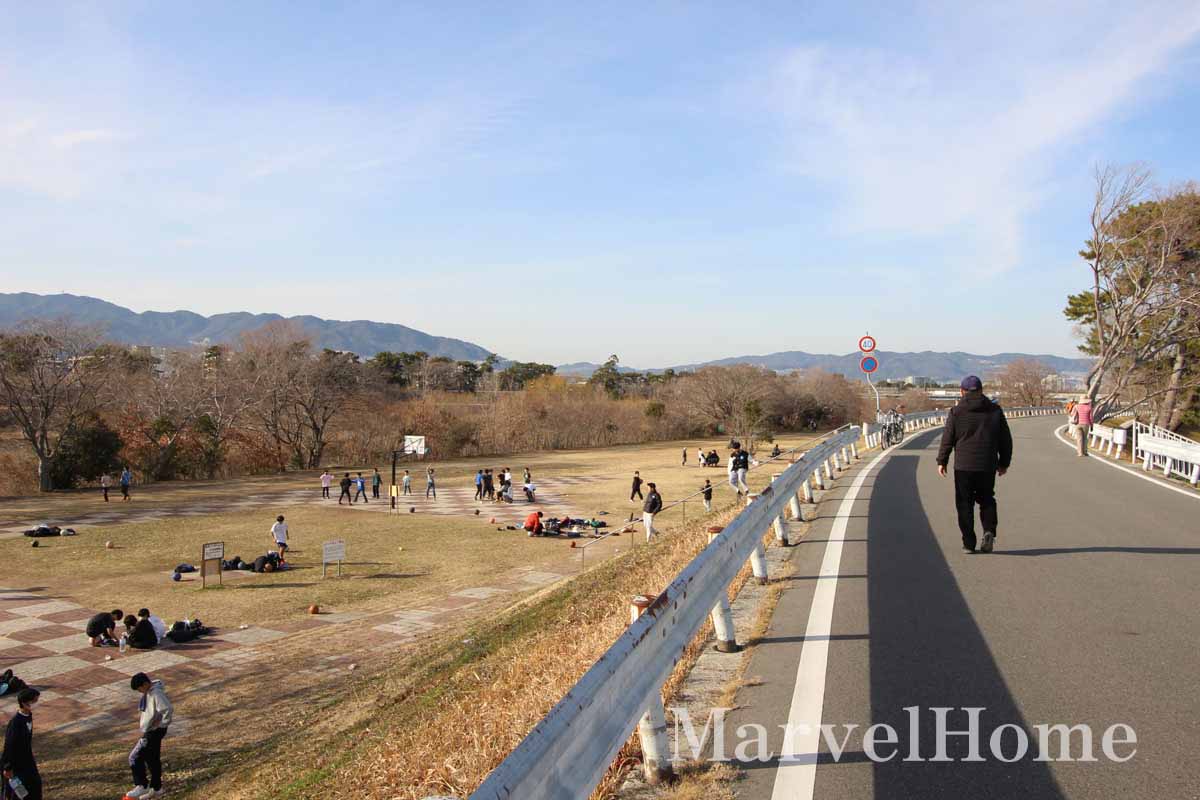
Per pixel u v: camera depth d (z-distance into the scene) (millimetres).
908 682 4496
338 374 57719
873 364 23312
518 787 2074
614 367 119000
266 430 56469
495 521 29781
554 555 23391
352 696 11055
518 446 68438
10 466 41969
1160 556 7855
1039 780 3354
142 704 8797
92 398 43094
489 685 7168
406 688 10438
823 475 14805
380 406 63562
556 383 96250
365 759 6773
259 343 56062
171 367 52500
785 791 3299
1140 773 3398
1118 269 33406
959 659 4859
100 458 42094
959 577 6992
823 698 4293
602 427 76062
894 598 6301
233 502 36250
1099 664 4750
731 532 5527
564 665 5898
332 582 20031
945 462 8203
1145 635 5305
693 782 3400
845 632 5445
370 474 49250
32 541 25531
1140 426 20219
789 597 6449
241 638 15211
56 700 12047
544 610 12312
